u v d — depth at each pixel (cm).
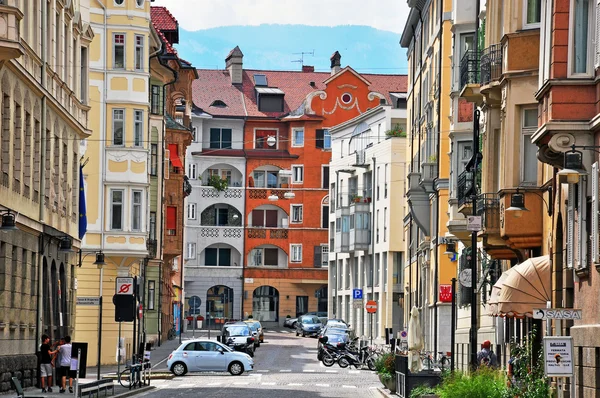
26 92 4500
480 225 3897
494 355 4388
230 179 13562
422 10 8581
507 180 3712
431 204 7806
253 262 13550
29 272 4597
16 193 4338
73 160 5606
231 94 13862
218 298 13475
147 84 6862
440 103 7175
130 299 4859
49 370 4481
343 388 5150
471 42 6059
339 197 12369
